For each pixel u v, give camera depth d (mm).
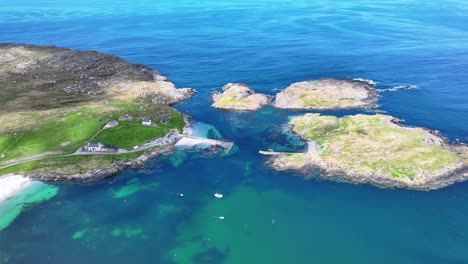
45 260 102250
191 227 114938
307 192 127188
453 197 120688
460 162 132750
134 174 140250
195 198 127375
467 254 101312
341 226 112875
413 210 116938
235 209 121688
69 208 122688
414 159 134250
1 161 143250
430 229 110000
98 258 103188
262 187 131125
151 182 135875
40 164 141625
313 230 112000
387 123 161250
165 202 125750
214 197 127250
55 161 143250
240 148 155500
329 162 138375
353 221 114438
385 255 102250
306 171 136875
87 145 151000
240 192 129250
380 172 130625
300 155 144625
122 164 144125
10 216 118312
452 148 143625
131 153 150125
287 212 119375
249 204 123500
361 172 131875
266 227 114000
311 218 116438
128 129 165750
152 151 152125
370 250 104125
